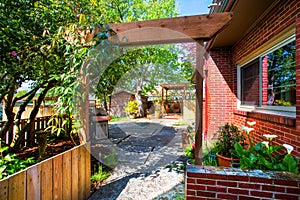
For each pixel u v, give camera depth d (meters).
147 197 2.57
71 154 2.28
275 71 3.15
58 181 2.04
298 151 2.31
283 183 1.86
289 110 2.74
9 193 1.44
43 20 2.94
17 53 2.60
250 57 4.08
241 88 4.96
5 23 2.46
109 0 7.74
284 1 2.62
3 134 3.39
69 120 2.86
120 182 3.06
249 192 1.94
